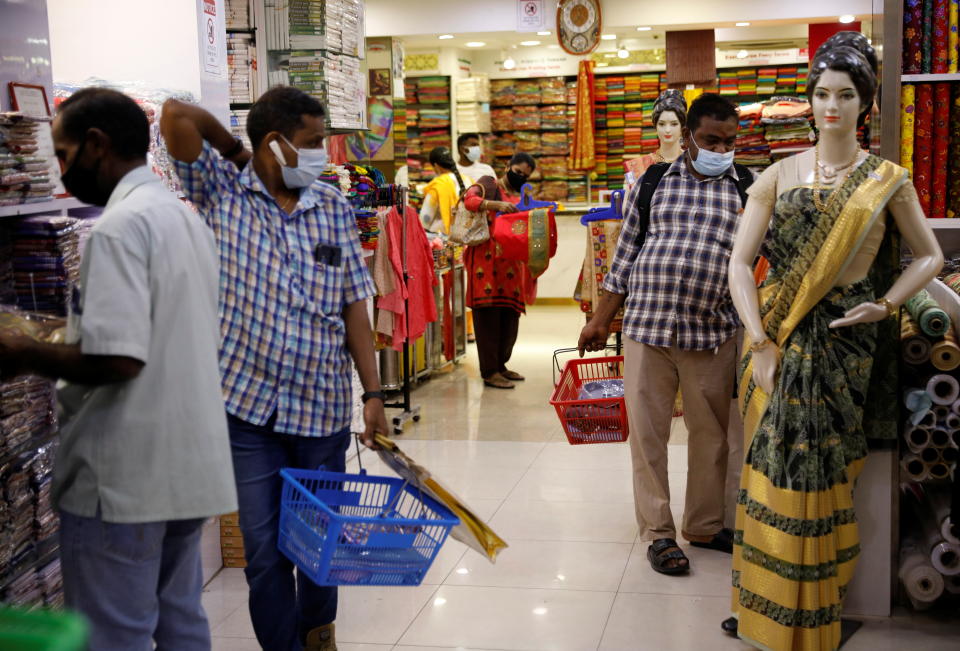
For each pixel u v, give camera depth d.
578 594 3.49
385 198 5.73
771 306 2.93
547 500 4.58
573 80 11.26
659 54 10.77
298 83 5.29
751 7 8.55
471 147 8.74
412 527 2.34
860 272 2.88
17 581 2.47
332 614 2.82
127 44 3.69
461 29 8.98
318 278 2.56
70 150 2.04
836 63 2.76
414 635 3.19
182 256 2.04
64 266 2.70
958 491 2.95
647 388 3.67
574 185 11.34
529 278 7.24
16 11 2.60
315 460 2.61
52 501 2.10
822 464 2.83
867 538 3.20
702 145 3.56
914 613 3.25
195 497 2.04
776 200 2.94
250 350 2.50
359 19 5.92
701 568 3.70
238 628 3.24
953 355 3.09
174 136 2.45
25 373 1.91
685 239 3.59
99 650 2.05
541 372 7.73
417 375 7.27
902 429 3.19
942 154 3.38
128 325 1.92
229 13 5.23
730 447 4.00
